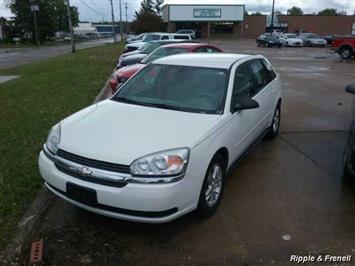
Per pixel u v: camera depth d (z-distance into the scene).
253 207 4.21
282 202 4.34
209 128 3.82
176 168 3.32
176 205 3.36
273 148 6.15
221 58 5.16
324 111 8.91
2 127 6.95
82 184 3.38
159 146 3.41
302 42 44.75
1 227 3.68
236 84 4.68
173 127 3.75
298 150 6.07
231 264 3.28
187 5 64.25
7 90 11.80
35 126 6.98
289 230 3.78
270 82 6.11
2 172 4.82
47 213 4.05
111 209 3.37
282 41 43.56
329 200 4.41
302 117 8.29
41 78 14.21
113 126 3.79
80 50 37.09
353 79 14.65
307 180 4.93
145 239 3.62
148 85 4.79
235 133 4.39
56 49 46.59
